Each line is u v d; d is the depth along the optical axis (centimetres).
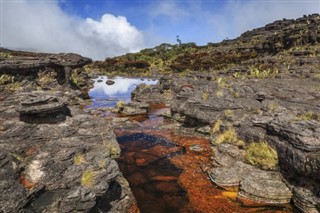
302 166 1062
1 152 890
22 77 2827
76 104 3038
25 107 1269
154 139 1867
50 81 3175
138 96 3397
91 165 960
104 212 909
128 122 2275
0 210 690
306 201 1003
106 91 4244
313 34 5131
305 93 2239
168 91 3603
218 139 1666
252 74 3716
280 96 2225
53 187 854
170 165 1455
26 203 758
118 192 1047
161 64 7988
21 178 855
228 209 1048
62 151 1036
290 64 4034
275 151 1276
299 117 1511
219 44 9294
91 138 1301
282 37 5903
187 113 2053
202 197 1135
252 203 1075
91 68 8125
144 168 1421
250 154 1388
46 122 1288
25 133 1138
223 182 1201
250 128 1555
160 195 1159
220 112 1947
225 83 3081
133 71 7450
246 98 2186
